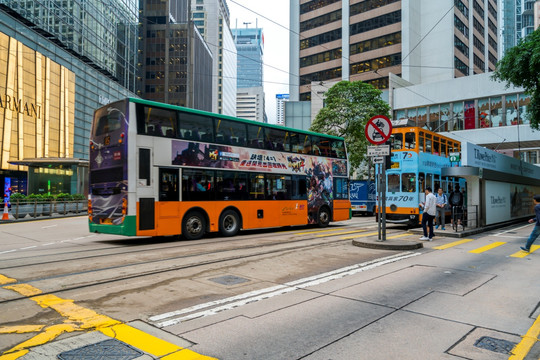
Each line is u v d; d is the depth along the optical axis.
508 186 21.02
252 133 15.20
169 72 85.00
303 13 72.94
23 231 16.83
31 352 3.82
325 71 68.81
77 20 47.84
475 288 6.48
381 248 10.64
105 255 9.59
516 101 38.34
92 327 4.52
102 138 12.39
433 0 58.47
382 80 60.44
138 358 3.69
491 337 4.32
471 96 41.25
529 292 6.25
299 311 5.17
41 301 5.57
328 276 7.24
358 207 29.28
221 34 147.12
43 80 41.00
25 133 38.38
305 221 17.03
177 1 92.25
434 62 57.53
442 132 43.34
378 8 61.22
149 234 11.70
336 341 4.17
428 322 4.79
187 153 12.88
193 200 12.92
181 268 7.91
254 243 11.94
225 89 152.62
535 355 3.85
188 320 4.79
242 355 3.80
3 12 35.81
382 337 4.29
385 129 11.32
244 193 14.60
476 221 16.80
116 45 58.31
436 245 11.85
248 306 5.38
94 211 12.38
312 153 17.77
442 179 20.34
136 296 5.85
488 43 71.25
